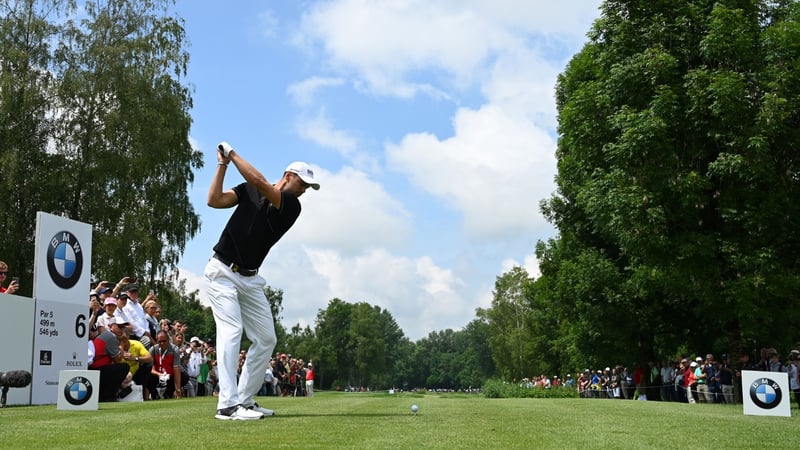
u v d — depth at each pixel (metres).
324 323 146.25
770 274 20.14
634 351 31.92
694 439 5.06
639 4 22.86
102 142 34.38
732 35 20.67
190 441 4.29
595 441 4.73
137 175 35.03
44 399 10.75
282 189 6.81
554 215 35.09
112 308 12.76
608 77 23.45
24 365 10.40
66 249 11.28
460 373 181.62
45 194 32.91
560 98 35.09
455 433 5.02
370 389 164.75
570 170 32.41
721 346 30.94
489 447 4.21
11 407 8.60
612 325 30.45
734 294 19.89
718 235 20.64
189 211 39.06
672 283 22.45
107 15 35.94
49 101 34.19
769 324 21.47
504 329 90.12
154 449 3.89
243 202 6.66
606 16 23.81
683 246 19.95
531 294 55.78
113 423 5.56
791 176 20.52
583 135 23.33
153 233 36.75
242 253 6.56
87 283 11.73
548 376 58.78
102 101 35.00
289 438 4.52
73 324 11.36
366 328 145.00
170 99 36.69
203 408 7.93
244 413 6.21
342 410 7.81
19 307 10.34
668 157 20.41
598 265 29.98
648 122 20.12
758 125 19.52
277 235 6.71
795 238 21.92
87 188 34.44
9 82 32.31
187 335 96.44
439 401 12.16
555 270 38.00
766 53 20.86
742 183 20.48
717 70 20.48
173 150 37.75
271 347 6.88
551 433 5.23
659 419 7.32
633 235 20.62
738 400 20.42
